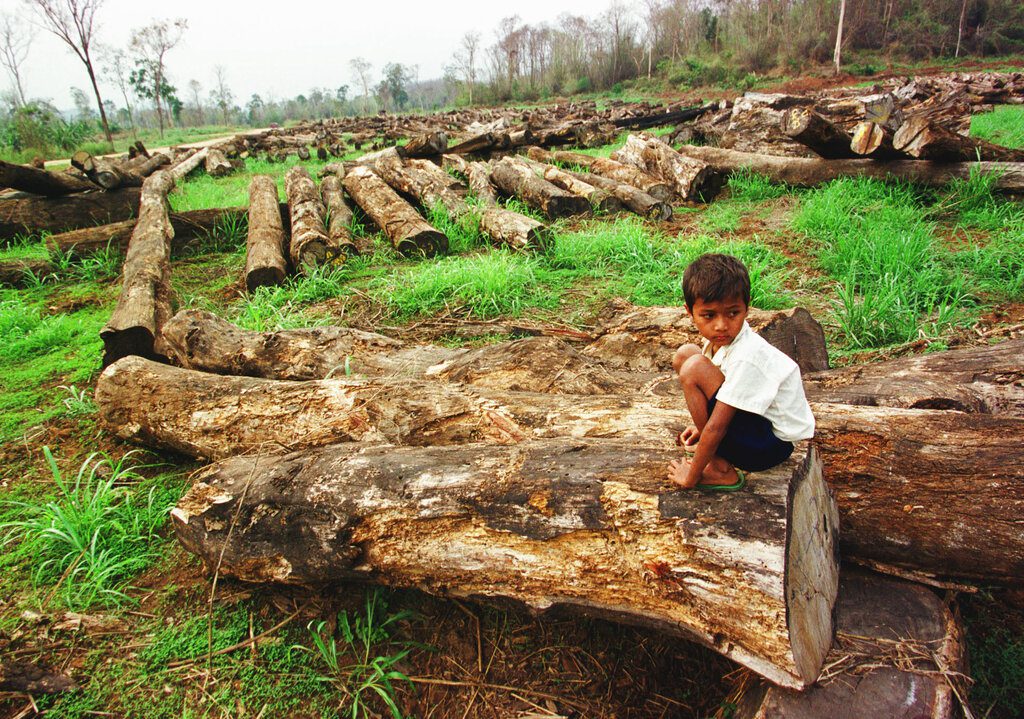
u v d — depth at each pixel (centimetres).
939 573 244
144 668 268
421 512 255
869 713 194
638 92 4969
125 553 334
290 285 715
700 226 872
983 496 234
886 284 573
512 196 1057
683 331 421
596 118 2466
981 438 247
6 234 968
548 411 307
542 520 235
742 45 4691
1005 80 2069
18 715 249
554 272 718
